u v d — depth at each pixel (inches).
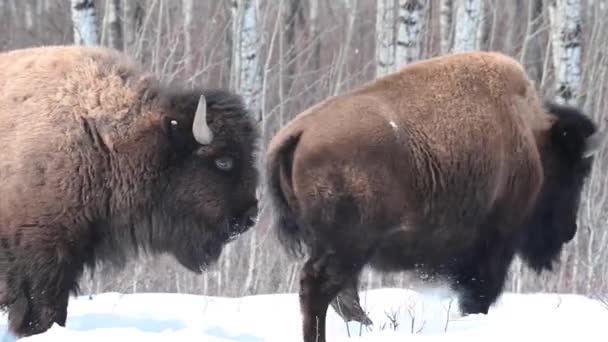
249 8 1814.7
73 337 790.5
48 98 927.0
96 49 989.2
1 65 952.9
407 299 1158.3
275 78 2482.8
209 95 992.2
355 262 909.2
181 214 985.5
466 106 981.2
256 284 1599.4
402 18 1713.8
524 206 1038.4
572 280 1619.1
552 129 1081.4
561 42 1737.2
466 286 1030.4
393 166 919.0
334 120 911.7
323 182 890.7
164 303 1163.9
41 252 915.4
